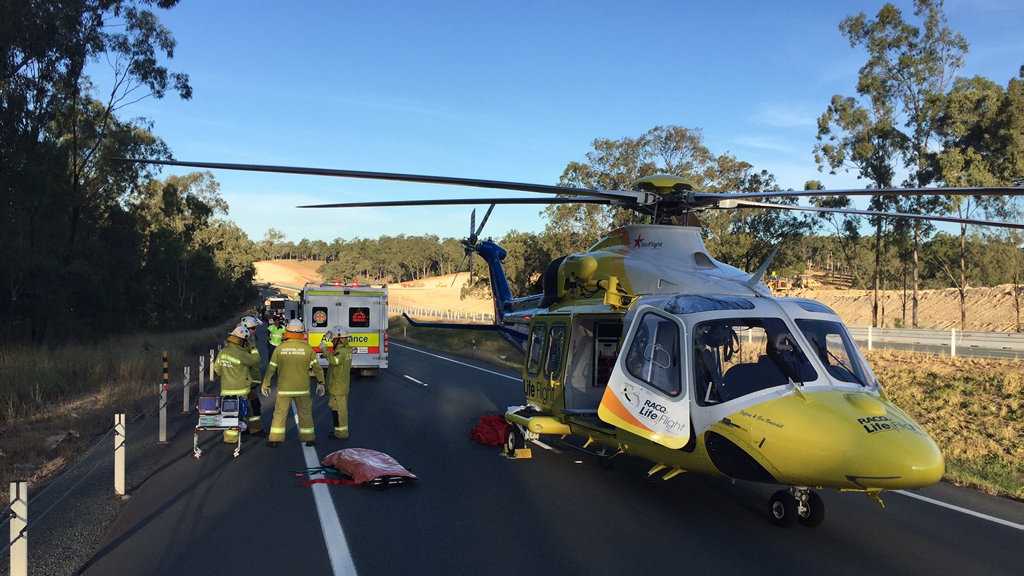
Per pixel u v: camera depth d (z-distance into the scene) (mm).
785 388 6152
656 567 5441
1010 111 40375
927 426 14656
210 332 50812
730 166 44219
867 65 44062
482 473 8594
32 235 32031
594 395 9102
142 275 47625
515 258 52344
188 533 6137
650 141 45156
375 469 7930
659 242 8742
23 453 9211
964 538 6297
